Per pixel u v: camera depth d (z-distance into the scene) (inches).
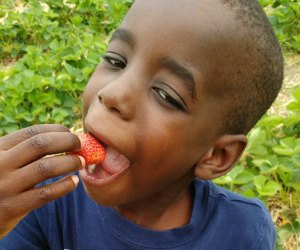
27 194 9.5
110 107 10.1
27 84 35.9
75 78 38.2
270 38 11.6
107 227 13.5
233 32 10.5
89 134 10.4
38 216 14.0
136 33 10.3
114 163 10.5
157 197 13.2
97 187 10.7
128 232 13.3
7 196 9.4
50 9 57.1
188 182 13.2
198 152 11.5
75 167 9.8
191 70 10.2
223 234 14.1
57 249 14.2
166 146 10.6
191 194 14.3
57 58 41.6
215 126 11.3
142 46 10.2
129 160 10.5
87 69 37.7
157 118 10.3
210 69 10.4
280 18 46.3
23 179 9.3
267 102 12.6
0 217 9.5
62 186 9.8
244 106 11.6
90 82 11.3
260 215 15.1
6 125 34.8
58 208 14.0
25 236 13.9
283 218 26.5
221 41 10.3
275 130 32.6
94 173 10.9
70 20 56.5
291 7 46.8
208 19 10.3
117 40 10.8
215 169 12.4
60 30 51.4
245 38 10.7
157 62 10.2
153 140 10.4
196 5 10.3
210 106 10.9
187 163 11.5
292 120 30.5
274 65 12.0
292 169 27.7
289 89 37.7
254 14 11.1
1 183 9.3
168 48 10.1
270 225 15.5
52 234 14.0
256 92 11.7
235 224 14.3
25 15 51.2
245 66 10.9
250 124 12.5
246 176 26.1
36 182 9.5
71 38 48.1
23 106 36.3
